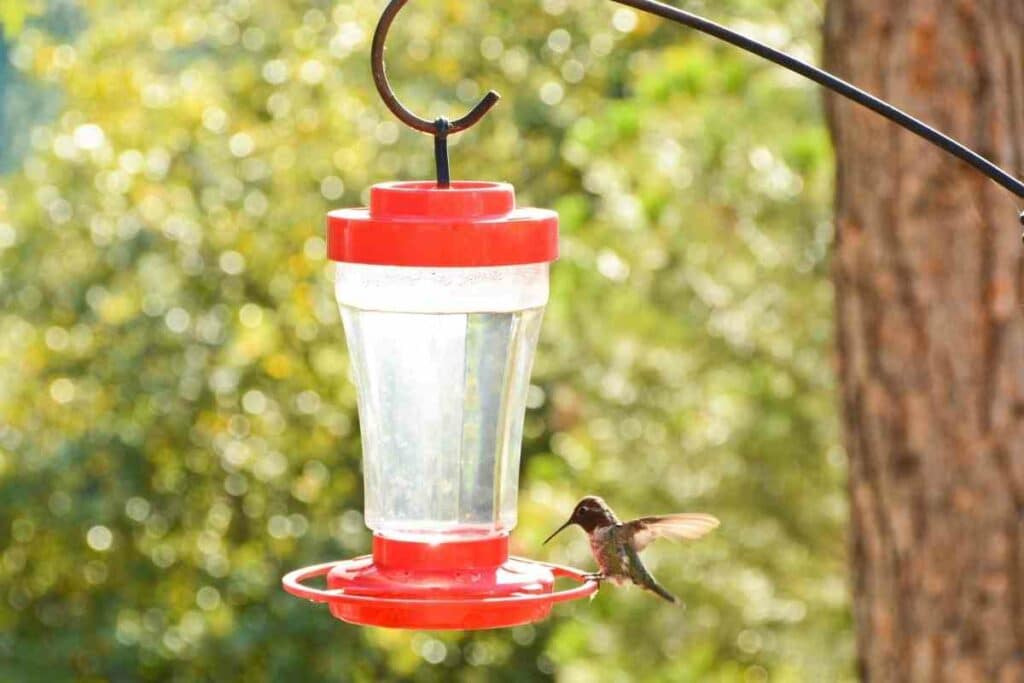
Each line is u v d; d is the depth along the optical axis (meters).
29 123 21.86
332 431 19.72
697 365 13.50
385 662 20.48
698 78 11.80
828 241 12.48
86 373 19.20
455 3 18.05
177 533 19.72
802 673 13.44
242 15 19.09
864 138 6.77
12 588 19.70
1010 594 6.63
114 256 18.97
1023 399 6.59
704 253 12.59
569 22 19.28
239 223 18.89
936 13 6.59
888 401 6.79
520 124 19.59
